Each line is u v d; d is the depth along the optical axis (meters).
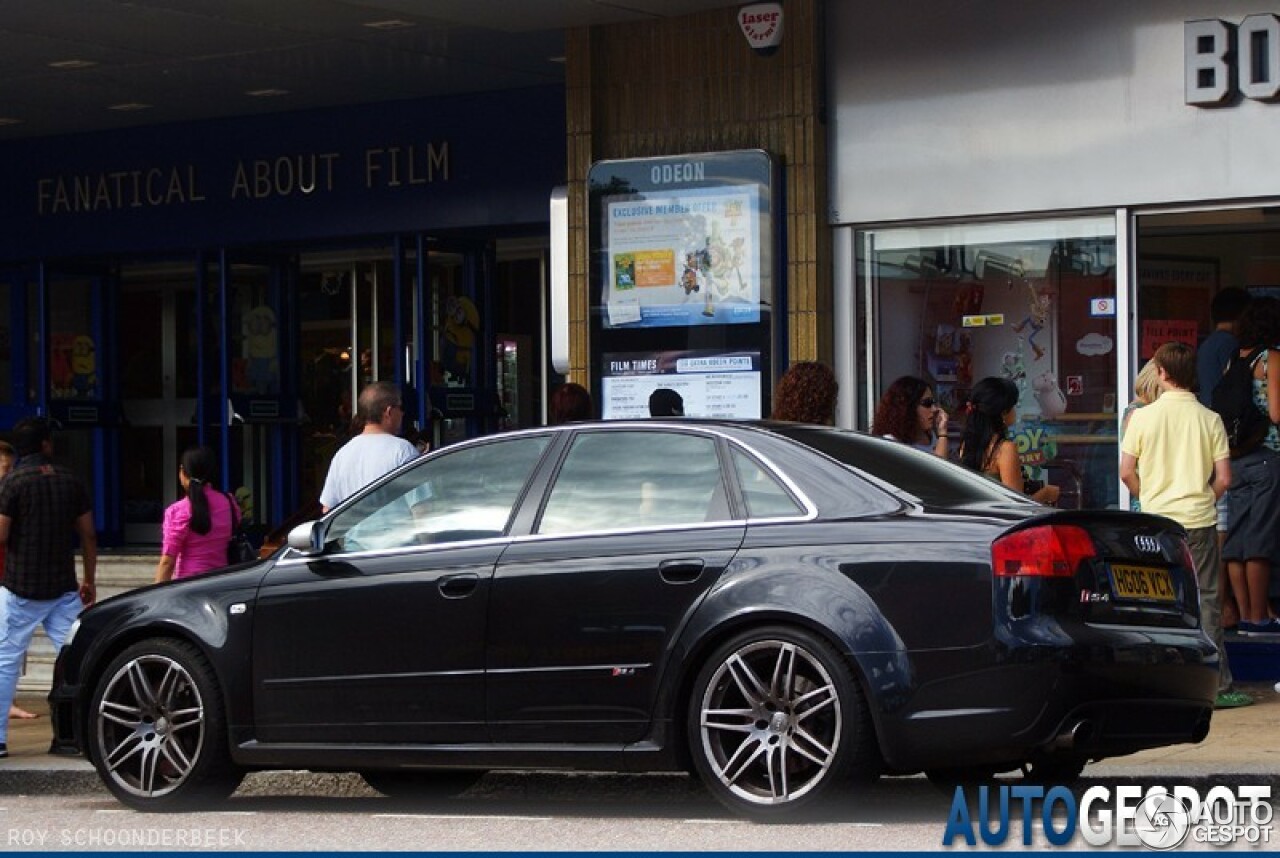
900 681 9.38
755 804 9.70
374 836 9.99
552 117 21.05
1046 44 15.98
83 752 11.59
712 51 17.27
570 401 13.66
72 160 23.91
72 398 24.70
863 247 16.97
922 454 10.85
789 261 16.91
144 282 24.95
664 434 10.49
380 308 23.09
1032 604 9.32
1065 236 16.12
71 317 24.75
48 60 19.41
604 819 10.40
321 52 19.19
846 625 9.49
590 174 17.58
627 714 10.06
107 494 24.98
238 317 23.16
